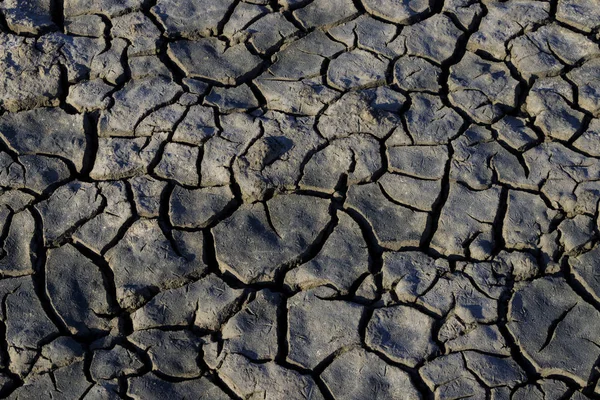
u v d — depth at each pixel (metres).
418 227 3.34
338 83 3.84
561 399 2.87
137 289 3.23
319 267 3.26
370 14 4.14
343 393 2.96
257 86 3.88
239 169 3.53
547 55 3.85
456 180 3.47
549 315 3.05
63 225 3.43
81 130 3.73
